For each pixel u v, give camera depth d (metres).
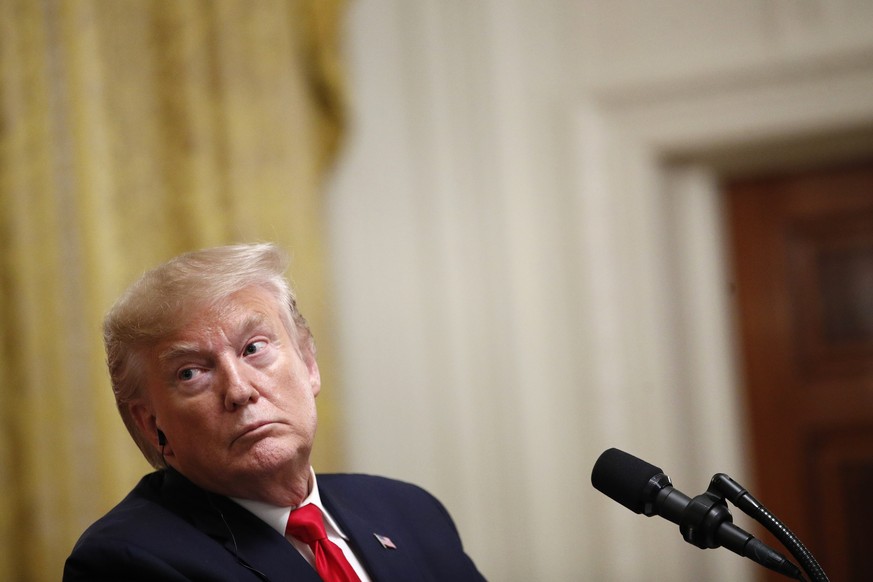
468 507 10.20
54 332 7.27
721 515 3.52
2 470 7.05
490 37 10.47
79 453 7.28
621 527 9.88
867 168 10.43
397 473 10.33
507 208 10.30
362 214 10.59
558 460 10.04
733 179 10.76
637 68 10.08
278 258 4.07
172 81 8.88
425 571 4.12
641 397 9.92
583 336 10.06
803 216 10.59
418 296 10.45
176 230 8.77
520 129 10.34
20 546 7.06
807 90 9.65
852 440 10.33
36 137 7.32
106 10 8.20
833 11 9.62
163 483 3.96
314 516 3.88
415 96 10.59
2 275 7.17
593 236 10.07
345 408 10.43
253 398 3.72
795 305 10.55
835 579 10.24
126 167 8.23
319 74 10.32
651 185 10.06
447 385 10.33
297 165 9.93
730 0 9.91
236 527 3.76
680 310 10.37
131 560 3.49
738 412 10.52
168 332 3.74
